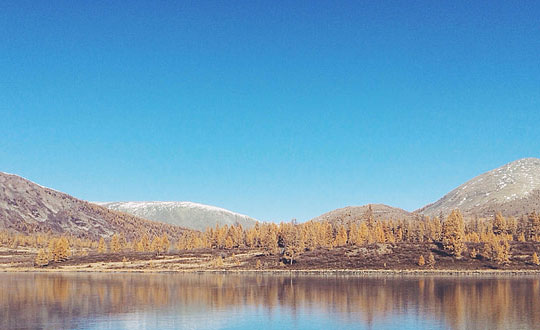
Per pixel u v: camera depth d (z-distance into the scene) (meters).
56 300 108.56
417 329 72.25
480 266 192.88
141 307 97.31
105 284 147.50
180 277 177.12
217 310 92.75
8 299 110.75
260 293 120.44
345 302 102.12
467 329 71.81
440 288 128.12
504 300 102.81
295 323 78.06
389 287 131.88
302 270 198.38
